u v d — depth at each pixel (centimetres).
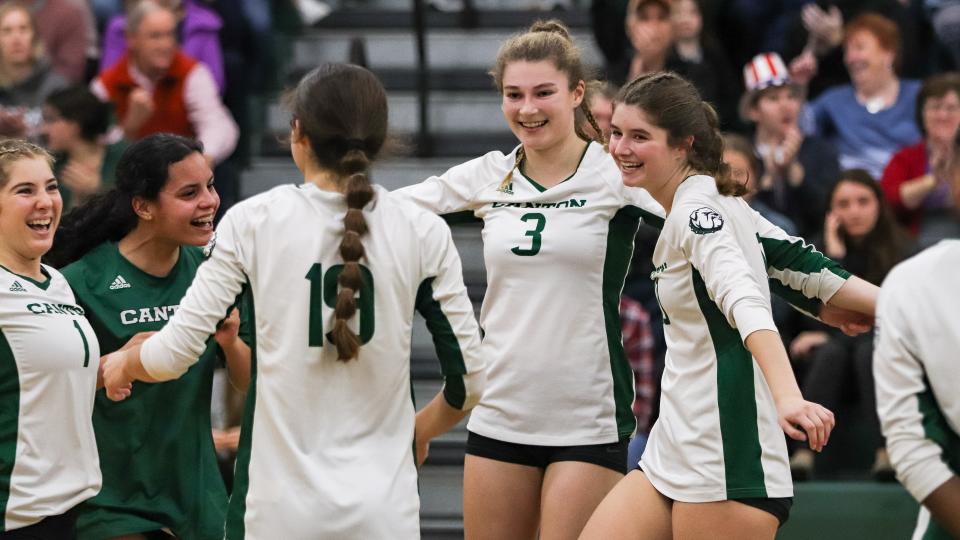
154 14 2031
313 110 930
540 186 1204
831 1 2241
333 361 922
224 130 2053
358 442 922
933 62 2316
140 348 961
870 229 1717
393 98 2305
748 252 1030
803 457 1708
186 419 1129
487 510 1209
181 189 1113
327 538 901
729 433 1000
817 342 1727
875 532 1652
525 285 1192
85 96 1850
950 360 815
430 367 1923
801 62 2156
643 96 1048
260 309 927
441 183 1239
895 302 835
